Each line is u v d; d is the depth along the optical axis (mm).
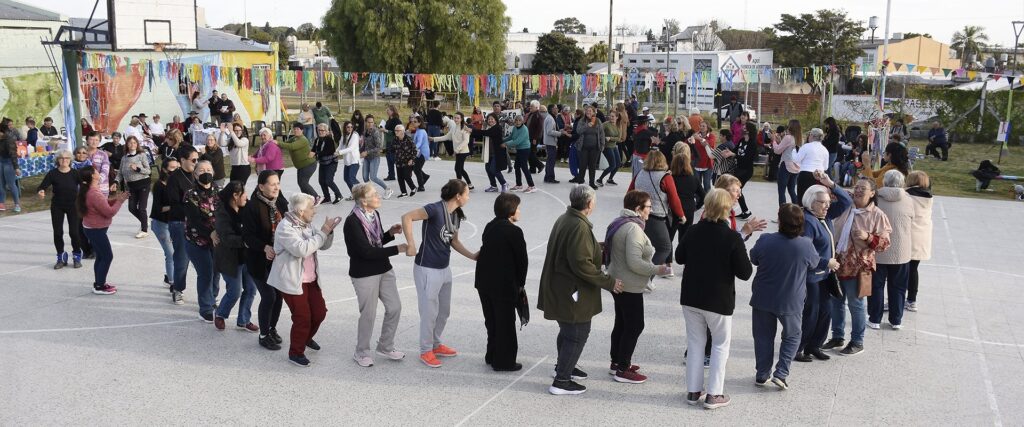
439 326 7082
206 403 6121
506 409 6066
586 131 16859
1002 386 6621
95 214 8859
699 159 14070
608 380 6668
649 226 9102
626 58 49219
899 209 7754
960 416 6020
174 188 8445
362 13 46062
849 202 7191
